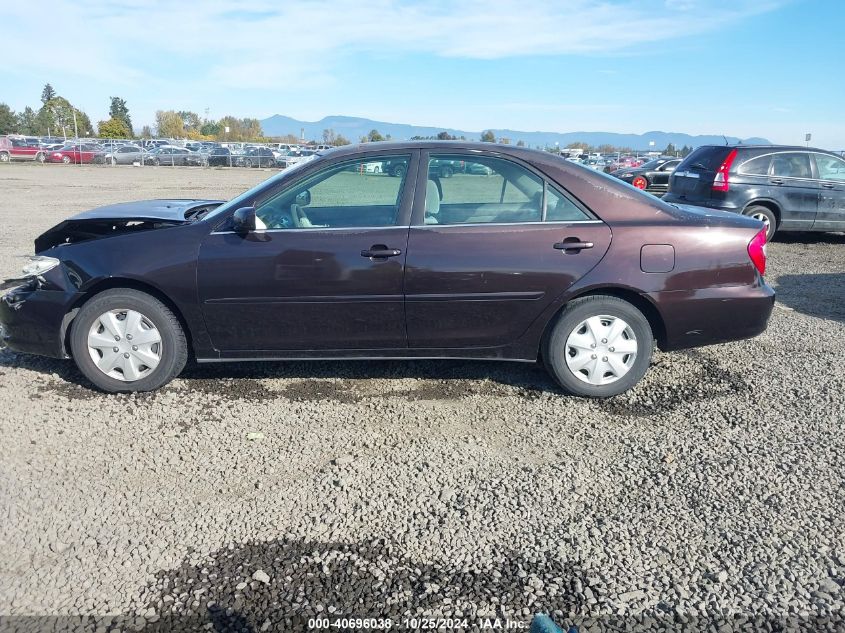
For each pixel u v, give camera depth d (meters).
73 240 5.00
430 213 4.30
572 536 2.98
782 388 4.67
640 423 4.13
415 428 4.04
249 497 3.27
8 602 2.54
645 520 3.10
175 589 2.62
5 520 3.06
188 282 4.24
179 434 3.92
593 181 4.36
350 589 2.63
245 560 2.80
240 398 4.45
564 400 4.46
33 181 25.45
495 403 4.41
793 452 3.75
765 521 3.10
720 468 3.58
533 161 4.36
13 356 5.19
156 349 4.42
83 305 4.39
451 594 2.61
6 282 4.66
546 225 4.28
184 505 3.20
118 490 3.32
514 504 3.23
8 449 3.71
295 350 4.42
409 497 3.28
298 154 47.41
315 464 3.60
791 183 10.52
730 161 10.48
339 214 4.36
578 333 4.39
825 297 7.43
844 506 3.22
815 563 2.80
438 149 4.38
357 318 4.31
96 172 33.88
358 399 4.46
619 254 4.25
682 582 2.69
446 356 4.47
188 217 4.94
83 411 4.22
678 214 4.41
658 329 4.52
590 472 3.54
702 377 4.87
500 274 4.23
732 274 4.36
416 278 4.22
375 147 4.43
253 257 4.23
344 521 3.08
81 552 2.84
